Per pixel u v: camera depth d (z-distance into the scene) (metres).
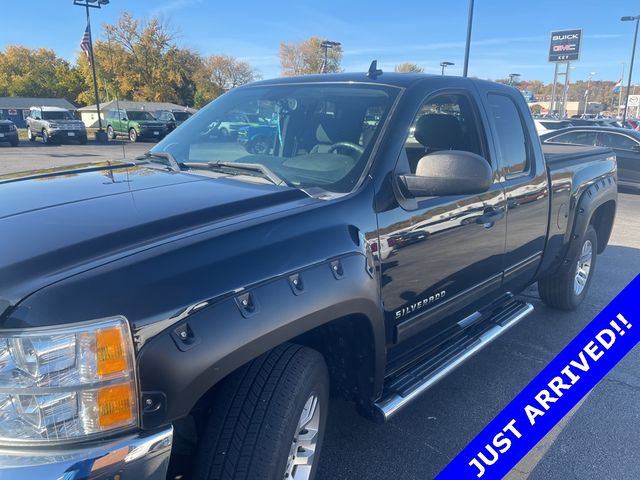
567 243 4.59
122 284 1.56
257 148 2.98
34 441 1.43
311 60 64.56
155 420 1.56
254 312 1.79
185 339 1.61
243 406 1.92
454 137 3.21
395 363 2.86
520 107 3.78
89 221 1.88
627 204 12.20
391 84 2.93
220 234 1.86
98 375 1.47
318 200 2.29
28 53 85.69
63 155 23.61
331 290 2.05
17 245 1.69
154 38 59.19
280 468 1.93
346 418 3.29
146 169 2.77
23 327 1.43
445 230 2.81
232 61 78.50
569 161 4.44
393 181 2.54
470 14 21.69
